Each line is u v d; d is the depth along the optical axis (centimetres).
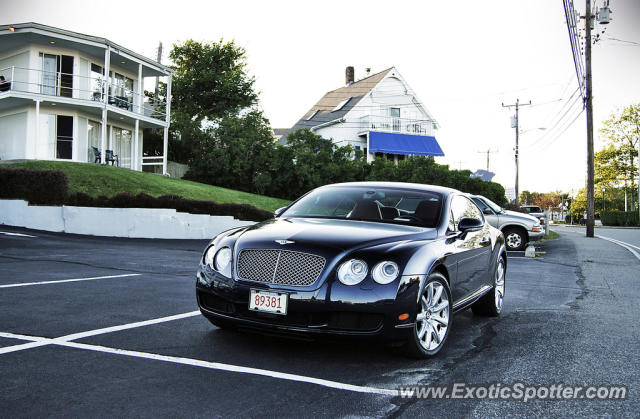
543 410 309
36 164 1980
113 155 2362
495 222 1552
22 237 1255
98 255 1030
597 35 2495
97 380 328
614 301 712
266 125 3209
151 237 1512
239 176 2967
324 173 2956
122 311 531
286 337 380
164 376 341
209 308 414
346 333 367
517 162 4072
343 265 376
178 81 3603
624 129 5719
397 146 3912
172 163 2981
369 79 4369
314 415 288
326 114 4406
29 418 267
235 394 314
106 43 2317
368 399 316
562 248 1681
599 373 382
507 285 855
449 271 447
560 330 524
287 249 386
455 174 3050
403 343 388
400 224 467
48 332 438
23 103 2306
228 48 3781
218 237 449
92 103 2281
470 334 503
